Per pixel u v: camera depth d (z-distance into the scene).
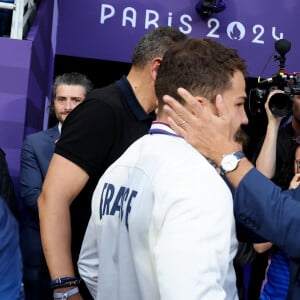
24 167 2.34
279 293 1.53
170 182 0.82
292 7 3.70
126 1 3.54
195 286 0.74
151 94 1.42
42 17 2.93
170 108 0.93
